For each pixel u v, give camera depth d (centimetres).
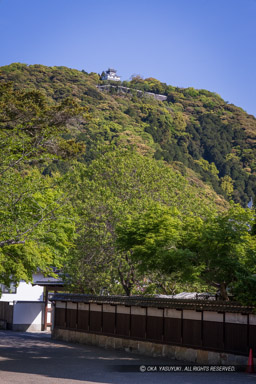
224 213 2198
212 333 2264
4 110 2873
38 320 4319
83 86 17012
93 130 12650
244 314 2100
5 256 2552
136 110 16312
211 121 17700
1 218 2175
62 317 3488
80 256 3406
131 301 2798
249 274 1964
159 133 15075
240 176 14812
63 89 16200
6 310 4431
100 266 3459
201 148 16088
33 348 2831
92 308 3181
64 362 2202
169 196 3903
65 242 2836
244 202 13700
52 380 1631
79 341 3247
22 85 15688
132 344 2756
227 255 2075
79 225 3466
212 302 2259
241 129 17762
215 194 12531
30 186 2298
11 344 3044
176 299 2469
